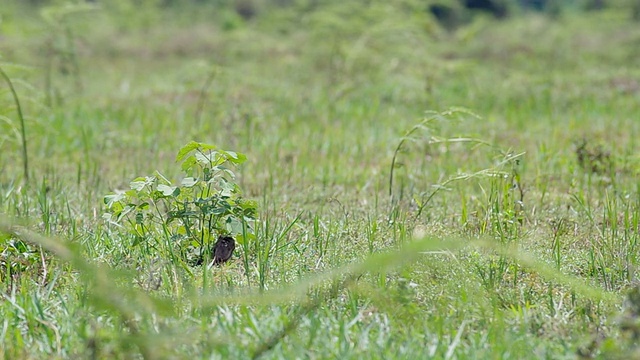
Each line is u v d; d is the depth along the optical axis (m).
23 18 30.14
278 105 19.34
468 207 10.55
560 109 19.67
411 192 11.32
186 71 24.14
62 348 6.19
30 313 6.64
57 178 11.98
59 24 22.41
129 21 36.50
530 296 7.28
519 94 21.28
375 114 18.67
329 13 29.06
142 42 33.22
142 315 6.34
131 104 19.39
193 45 32.84
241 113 16.89
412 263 7.63
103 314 6.64
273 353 5.96
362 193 11.62
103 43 31.78
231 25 38.84
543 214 10.30
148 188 8.80
